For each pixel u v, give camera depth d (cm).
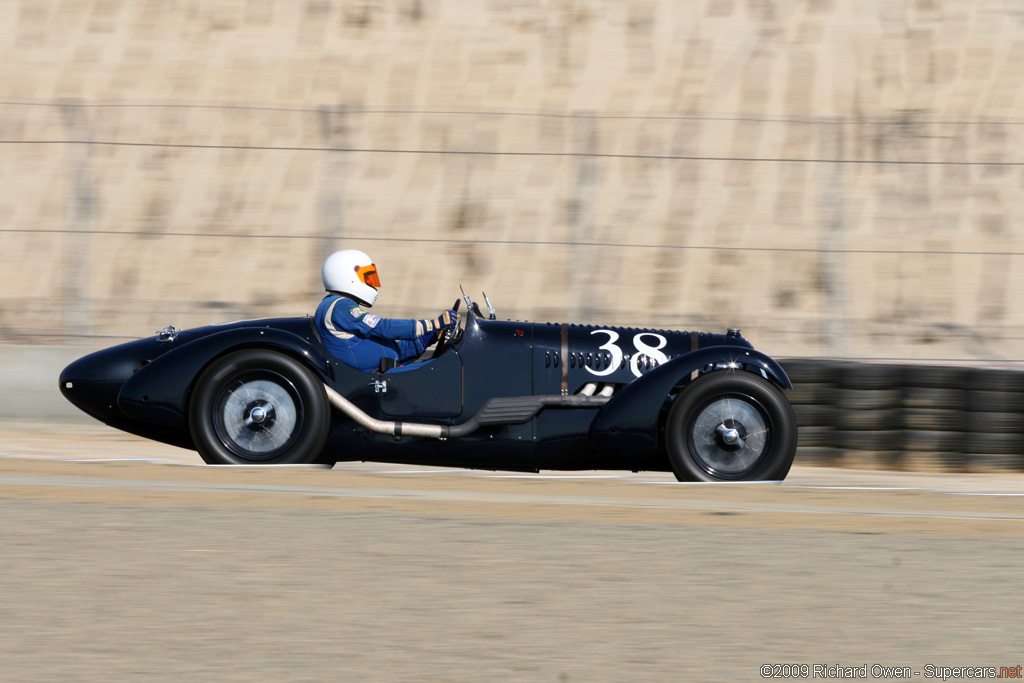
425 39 6844
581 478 2548
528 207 5478
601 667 1269
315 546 1750
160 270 5072
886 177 5734
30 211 5459
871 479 2838
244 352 2364
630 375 2481
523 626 1402
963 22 6862
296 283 5059
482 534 1845
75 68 6631
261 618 1417
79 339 3753
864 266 5153
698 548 1781
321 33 6900
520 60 6669
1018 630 1416
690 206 5484
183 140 5934
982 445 3031
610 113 6253
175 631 1366
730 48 6712
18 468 2372
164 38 6875
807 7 6975
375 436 2405
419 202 5503
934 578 1638
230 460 2350
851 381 3058
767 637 1376
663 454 2425
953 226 5450
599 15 6962
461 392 2430
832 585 1594
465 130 5984
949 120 6150
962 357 4588
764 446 2380
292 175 5691
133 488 2139
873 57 6625
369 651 1309
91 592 1509
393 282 5016
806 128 6038
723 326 4728
